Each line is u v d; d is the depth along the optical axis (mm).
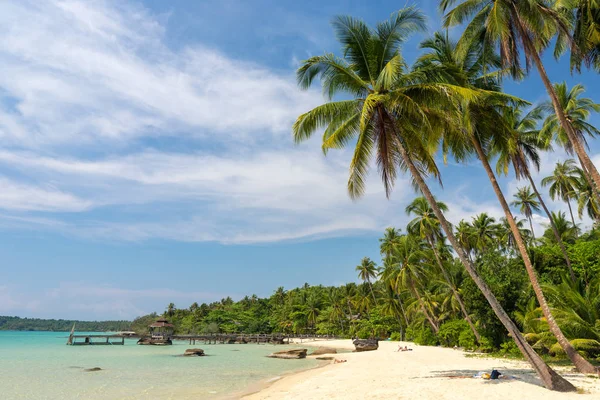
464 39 18844
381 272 65375
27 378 24984
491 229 52156
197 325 112188
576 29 19438
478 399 11430
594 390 12109
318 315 99938
